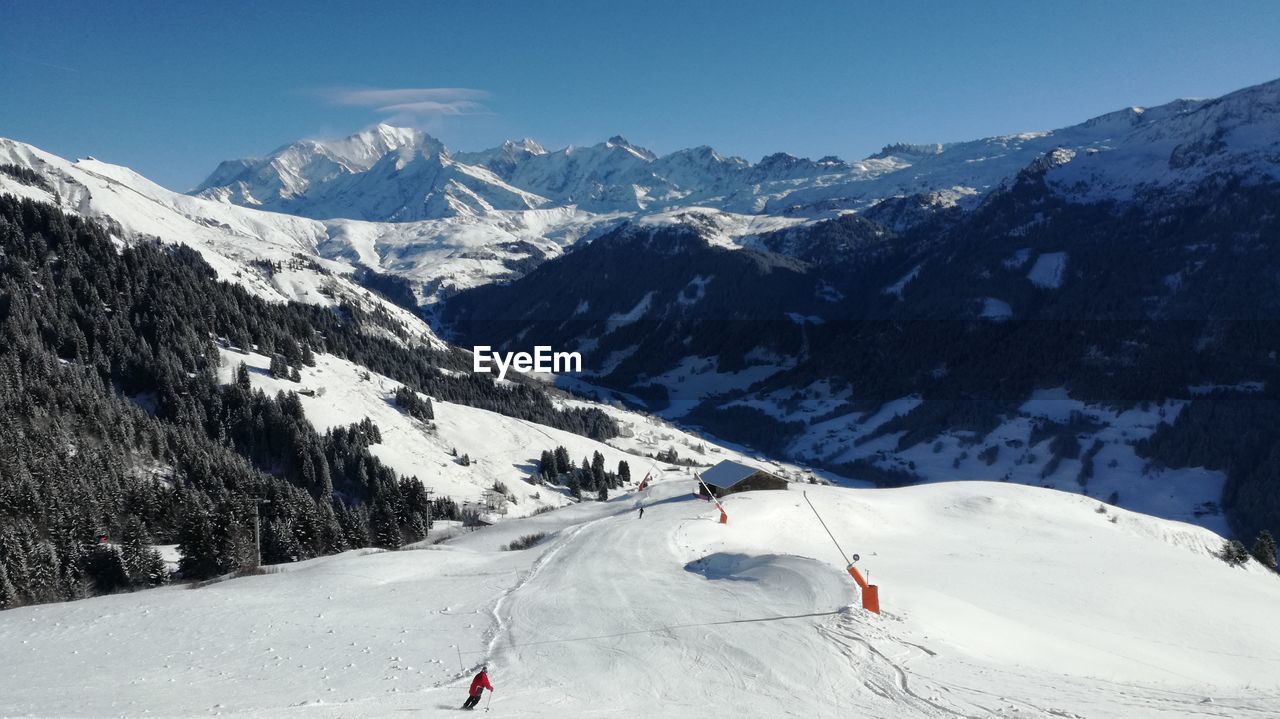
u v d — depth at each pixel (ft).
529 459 475.72
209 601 132.57
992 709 72.13
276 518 257.14
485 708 76.74
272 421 386.32
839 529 212.64
